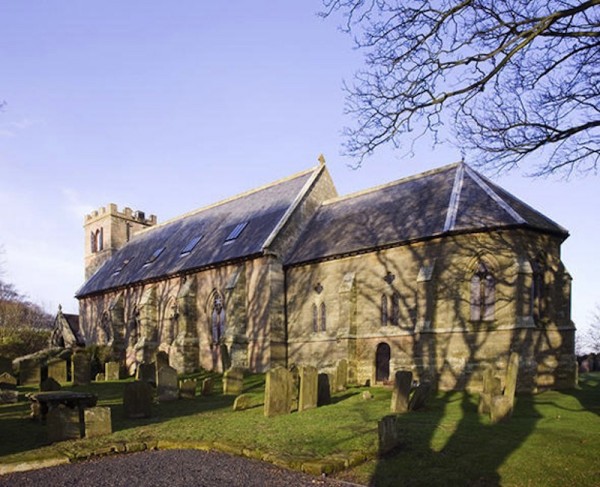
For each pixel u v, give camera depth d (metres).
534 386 20.16
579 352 56.38
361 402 17.81
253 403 18.19
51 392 17.19
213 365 33.41
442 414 15.00
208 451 11.53
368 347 25.88
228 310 31.50
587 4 8.69
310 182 34.69
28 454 10.83
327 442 11.57
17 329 47.62
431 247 23.77
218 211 41.84
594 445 10.89
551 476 9.06
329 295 28.39
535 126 11.12
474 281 22.50
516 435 11.95
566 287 23.22
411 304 24.27
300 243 31.81
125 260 47.75
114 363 32.81
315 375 16.80
